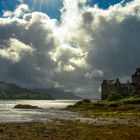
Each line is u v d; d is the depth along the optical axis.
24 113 96.81
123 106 105.38
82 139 30.66
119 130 39.09
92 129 40.53
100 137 32.09
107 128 41.94
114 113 87.81
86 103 142.12
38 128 41.59
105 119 63.31
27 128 41.41
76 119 63.06
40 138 31.23
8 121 57.59
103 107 113.69
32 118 68.00
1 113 95.25
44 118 68.31
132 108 99.19
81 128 42.00
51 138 31.31
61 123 51.03
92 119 63.44
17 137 31.70
